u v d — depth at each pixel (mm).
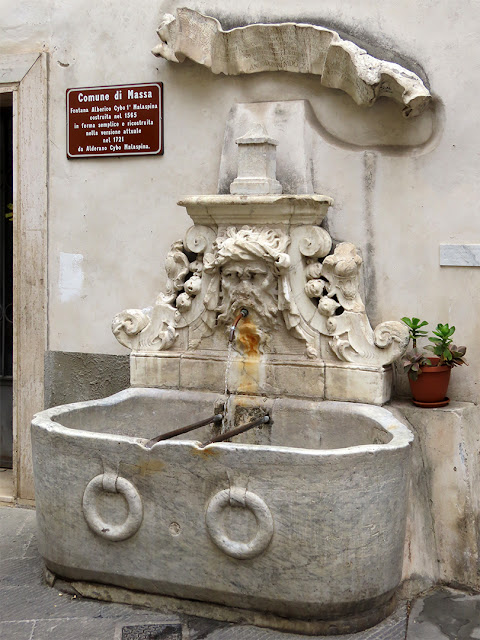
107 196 4875
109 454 3660
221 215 4297
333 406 4129
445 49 4121
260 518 3385
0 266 5723
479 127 4074
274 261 4125
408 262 4242
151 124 4742
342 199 4348
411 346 4258
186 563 3582
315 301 4262
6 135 5688
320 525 3334
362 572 3400
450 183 4141
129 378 4840
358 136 4316
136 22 4746
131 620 3627
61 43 4914
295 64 4355
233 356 4410
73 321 4988
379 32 4246
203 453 3467
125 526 3645
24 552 4410
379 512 3402
